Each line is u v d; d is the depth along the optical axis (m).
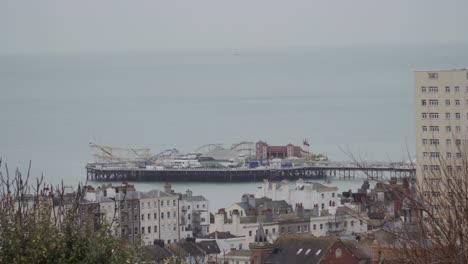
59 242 77.69
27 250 77.31
